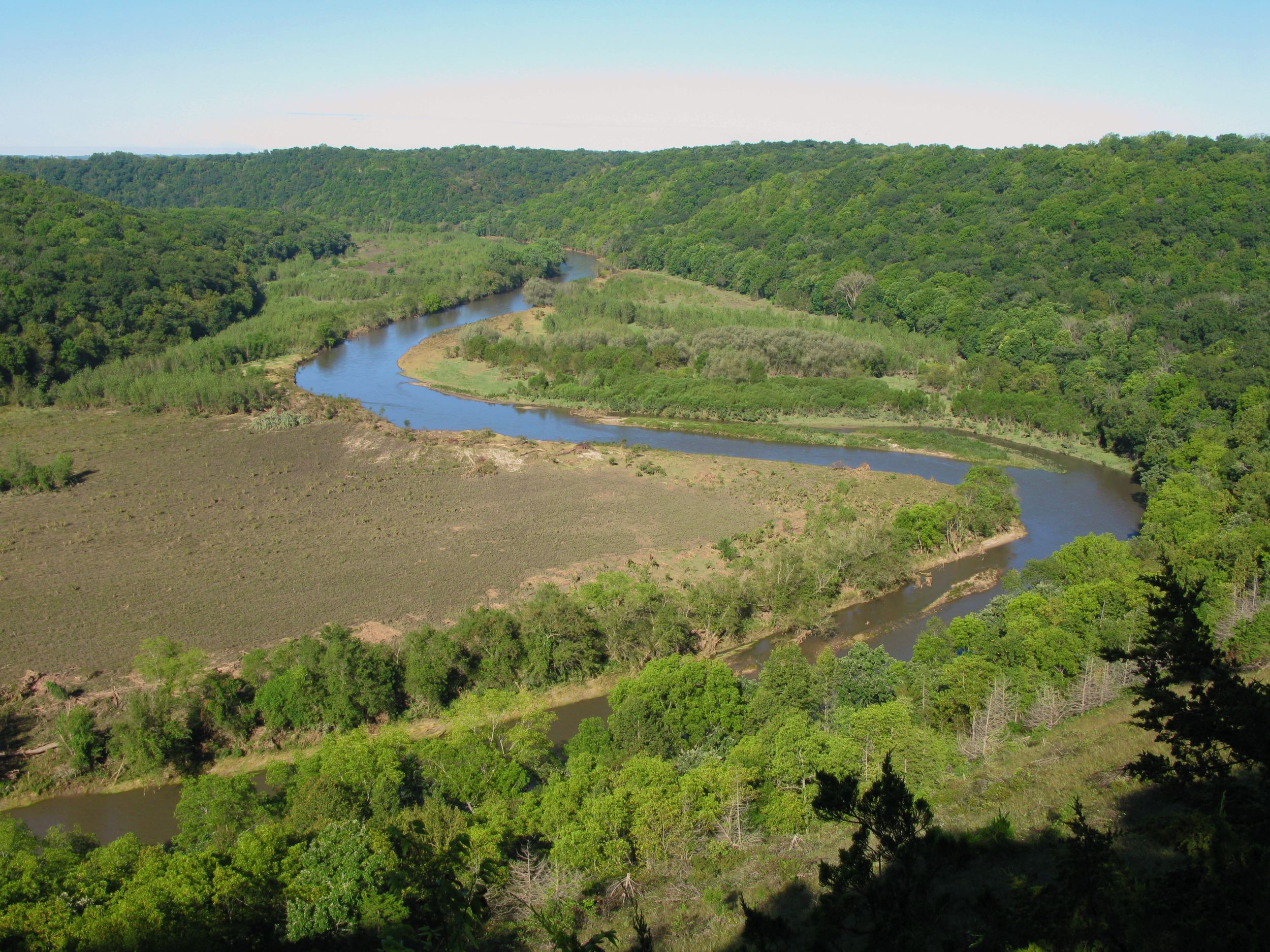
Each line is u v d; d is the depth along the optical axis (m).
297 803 49.53
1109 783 37.75
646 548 98.50
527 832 47.25
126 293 189.50
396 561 94.88
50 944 36.25
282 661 71.81
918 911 25.70
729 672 65.19
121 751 65.50
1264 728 25.45
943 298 197.62
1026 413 154.38
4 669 73.69
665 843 44.94
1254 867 23.81
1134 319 169.62
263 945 38.38
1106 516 118.06
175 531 102.75
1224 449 117.50
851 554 93.50
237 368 180.00
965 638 70.56
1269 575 72.69
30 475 115.56
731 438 152.00
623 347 192.12
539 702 68.88
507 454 129.88
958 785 46.25
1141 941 22.09
